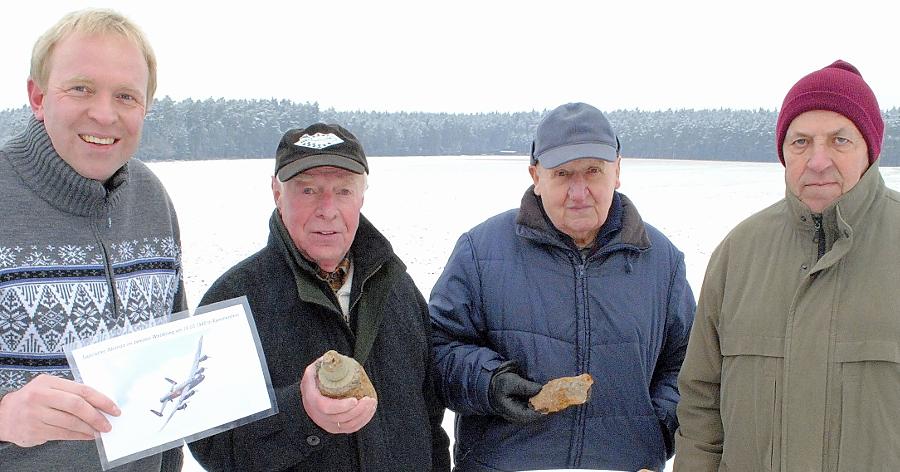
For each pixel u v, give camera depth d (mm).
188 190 27422
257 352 1949
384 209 21594
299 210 2186
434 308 2699
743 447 2074
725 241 2248
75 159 1968
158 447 1792
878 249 1870
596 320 2541
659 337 2650
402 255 13203
